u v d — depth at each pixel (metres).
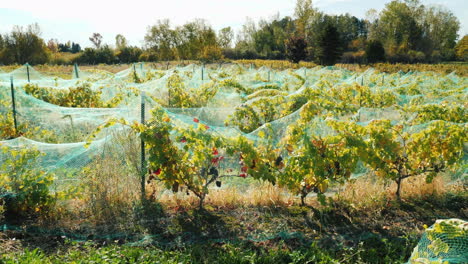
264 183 5.44
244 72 21.45
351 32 78.38
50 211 4.70
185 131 4.74
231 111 9.23
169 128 4.77
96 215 4.62
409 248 4.23
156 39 47.94
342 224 4.77
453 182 6.19
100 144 5.30
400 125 5.48
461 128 5.18
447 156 5.21
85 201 4.86
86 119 7.76
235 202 5.22
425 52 60.06
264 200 5.24
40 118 7.94
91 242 4.12
